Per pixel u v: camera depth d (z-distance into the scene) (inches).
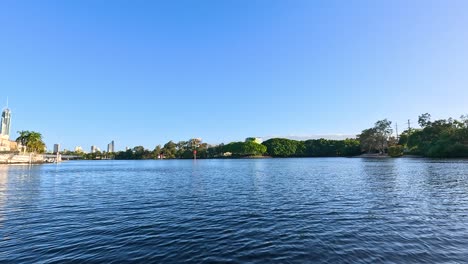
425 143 5674.2
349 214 740.7
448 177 1667.1
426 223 639.8
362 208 815.7
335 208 821.9
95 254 465.4
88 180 1975.9
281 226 629.0
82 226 649.6
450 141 4891.7
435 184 1348.4
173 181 1833.2
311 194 1106.7
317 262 420.8
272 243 511.5
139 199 1058.1
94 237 561.6
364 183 1464.1
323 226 623.8
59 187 1498.5
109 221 698.2
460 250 462.6
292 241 521.3
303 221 671.8
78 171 3253.0
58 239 547.8
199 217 733.3
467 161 3572.8
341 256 442.9
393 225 625.6
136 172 3016.7
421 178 1640.0
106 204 950.4
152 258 445.7
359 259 429.7
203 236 560.7
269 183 1565.0
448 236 539.8
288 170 2802.7
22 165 4975.4
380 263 413.4
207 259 438.6
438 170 2207.2
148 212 808.3
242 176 2144.4
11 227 642.8
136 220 706.8
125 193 1240.8
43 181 1863.9
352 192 1141.7
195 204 932.6
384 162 4128.9
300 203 912.3
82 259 443.5
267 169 3107.8
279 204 901.2
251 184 1535.4
